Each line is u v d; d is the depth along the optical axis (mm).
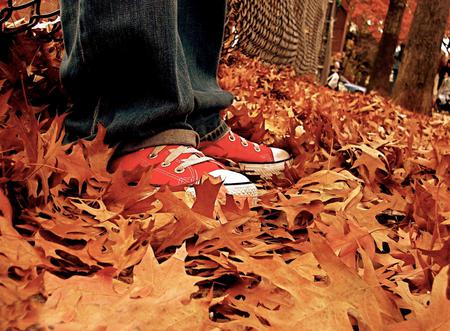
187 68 1418
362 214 1135
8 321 550
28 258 694
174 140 1211
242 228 1064
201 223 915
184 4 1507
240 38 4219
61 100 1582
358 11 20656
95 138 1119
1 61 1506
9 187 899
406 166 1815
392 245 1040
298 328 643
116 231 917
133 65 1167
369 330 678
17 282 629
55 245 750
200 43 1565
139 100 1205
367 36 25875
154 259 704
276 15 5363
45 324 565
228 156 1560
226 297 734
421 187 1250
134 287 660
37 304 590
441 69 12461
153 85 1188
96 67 1168
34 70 1622
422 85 7297
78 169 1019
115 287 706
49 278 636
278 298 752
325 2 13297
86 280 651
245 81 3391
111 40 1124
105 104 1225
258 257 947
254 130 1969
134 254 802
